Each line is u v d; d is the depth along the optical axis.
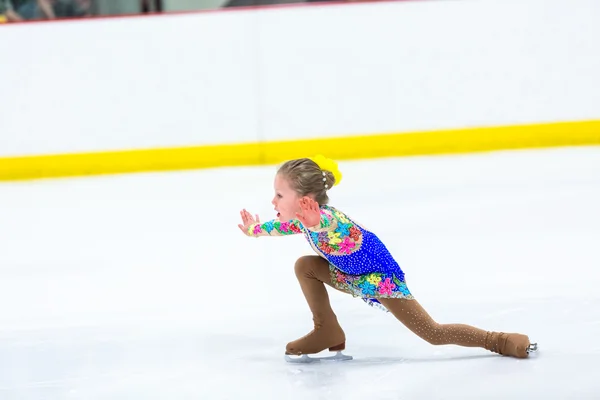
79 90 18.36
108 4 21.38
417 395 6.04
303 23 18.52
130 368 6.98
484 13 18.55
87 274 10.39
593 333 7.27
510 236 11.11
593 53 18.70
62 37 18.16
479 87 18.80
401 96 18.80
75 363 7.17
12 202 15.87
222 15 18.36
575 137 19.00
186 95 18.56
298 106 18.75
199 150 18.75
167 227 12.93
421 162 17.86
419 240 11.08
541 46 18.67
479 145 18.95
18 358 7.36
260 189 15.73
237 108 18.70
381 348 7.16
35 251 11.87
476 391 6.06
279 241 11.52
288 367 6.81
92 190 16.77
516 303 8.25
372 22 18.55
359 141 18.92
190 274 10.10
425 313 6.62
